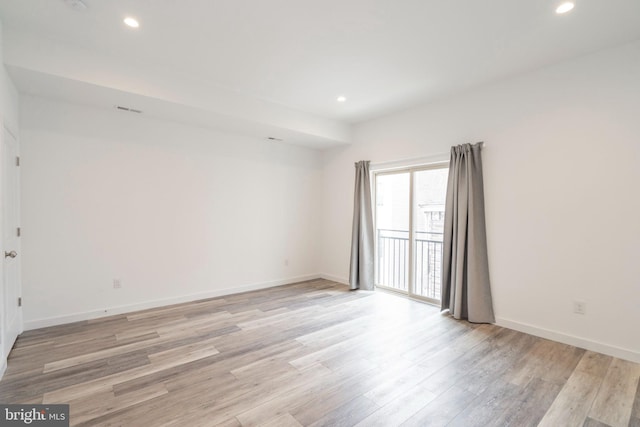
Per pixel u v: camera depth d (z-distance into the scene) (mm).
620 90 2646
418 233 4516
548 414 1904
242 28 2463
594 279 2781
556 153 3000
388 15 2281
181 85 3332
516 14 2250
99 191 3473
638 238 2566
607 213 2717
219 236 4445
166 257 3965
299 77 3357
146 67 3107
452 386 2197
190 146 4145
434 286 4379
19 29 2490
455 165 3660
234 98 3752
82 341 2867
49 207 3186
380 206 5062
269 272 5023
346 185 5273
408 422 1818
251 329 3221
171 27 2457
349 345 2859
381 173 4898
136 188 3719
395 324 3393
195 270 4223
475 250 3482
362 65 3072
